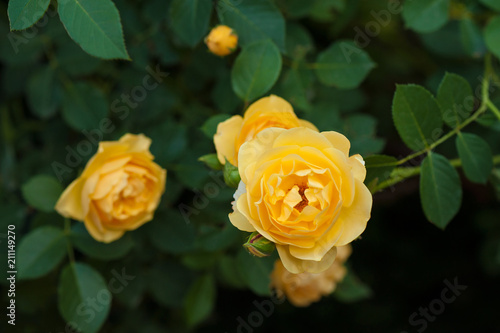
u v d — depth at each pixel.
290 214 0.72
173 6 0.83
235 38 0.82
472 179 0.82
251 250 0.72
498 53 0.86
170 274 0.94
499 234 1.07
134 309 1.02
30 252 0.83
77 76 0.93
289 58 0.88
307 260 0.73
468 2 0.90
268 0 0.83
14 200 0.93
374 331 1.12
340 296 0.96
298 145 0.72
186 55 0.93
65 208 0.81
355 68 0.87
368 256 1.13
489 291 1.12
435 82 0.95
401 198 1.14
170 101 0.93
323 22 1.00
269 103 0.78
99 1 0.73
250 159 0.72
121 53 0.73
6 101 0.97
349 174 0.71
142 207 0.83
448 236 1.14
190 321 0.93
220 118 0.81
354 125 0.89
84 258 0.91
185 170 0.87
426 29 0.87
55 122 0.96
